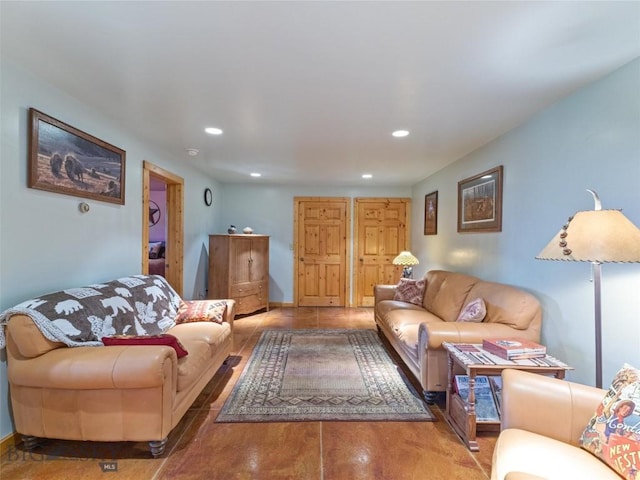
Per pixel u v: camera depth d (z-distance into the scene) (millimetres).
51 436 1884
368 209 6387
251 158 4215
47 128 2156
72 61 1888
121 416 1878
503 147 3102
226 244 5172
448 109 2533
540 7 1396
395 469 1872
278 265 6410
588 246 1618
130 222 3180
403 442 2123
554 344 2395
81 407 1868
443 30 1564
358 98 2348
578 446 1414
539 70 1942
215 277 5238
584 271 2129
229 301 3459
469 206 3766
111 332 2256
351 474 1828
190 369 2211
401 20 1493
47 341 1866
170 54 1803
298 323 5125
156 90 2254
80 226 2504
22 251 2012
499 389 2268
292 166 4664
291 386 2902
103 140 2738
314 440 2133
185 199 4582
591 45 1675
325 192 6379
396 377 3117
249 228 5844
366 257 6410
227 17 1482
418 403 2615
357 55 1792
